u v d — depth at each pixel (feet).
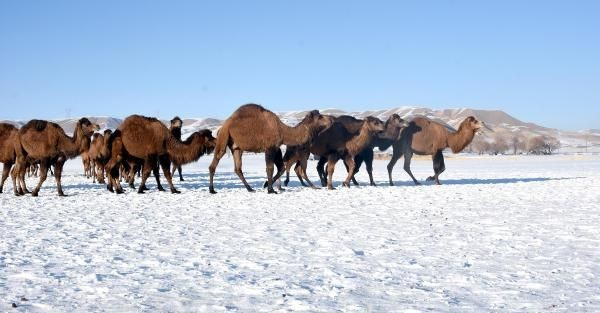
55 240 28.48
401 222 34.45
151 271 21.26
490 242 27.20
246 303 16.88
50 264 22.57
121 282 19.53
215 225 33.81
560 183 69.46
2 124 59.88
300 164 64.80
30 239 28.76
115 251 25.31
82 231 31.68
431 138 67.87
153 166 58.44
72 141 55.47
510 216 37.01
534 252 24.63
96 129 56.39
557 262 22.50
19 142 56.18
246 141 55.83
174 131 68.69
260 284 19.20
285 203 46.65
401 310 16.11
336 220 35.60
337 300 17.20
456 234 29.66
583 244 26.53
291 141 56.90
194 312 16.07
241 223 34.60
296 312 15.97
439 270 21.22
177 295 17.83
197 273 20.86
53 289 18.62
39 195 57.11
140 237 29.32
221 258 23.65
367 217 36.96
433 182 76.07
